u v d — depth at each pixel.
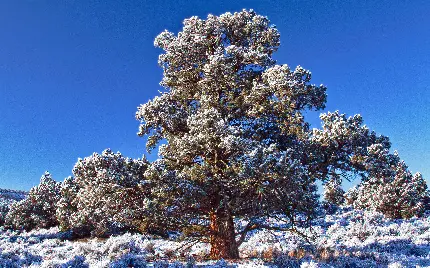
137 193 11.62
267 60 12.72
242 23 14.05
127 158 12.26
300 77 11.80
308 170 12.45
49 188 31.00
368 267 11.64
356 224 24.19
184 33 13.75
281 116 12.16
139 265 11.26
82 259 11.55
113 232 23.91
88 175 12.34
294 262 11.78
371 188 34.16
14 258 12.49
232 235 12.76
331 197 23.20
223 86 12.57
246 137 12.59
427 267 11.26
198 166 11.21
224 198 11.11
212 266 11.00
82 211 24.39
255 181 10.37
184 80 13.94
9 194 53.62
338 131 12.29
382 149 12.40
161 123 13.47
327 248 14.43
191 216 12.18
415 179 35.44
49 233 26.22
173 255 14.02
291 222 12.66
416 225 24.16
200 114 11.16
